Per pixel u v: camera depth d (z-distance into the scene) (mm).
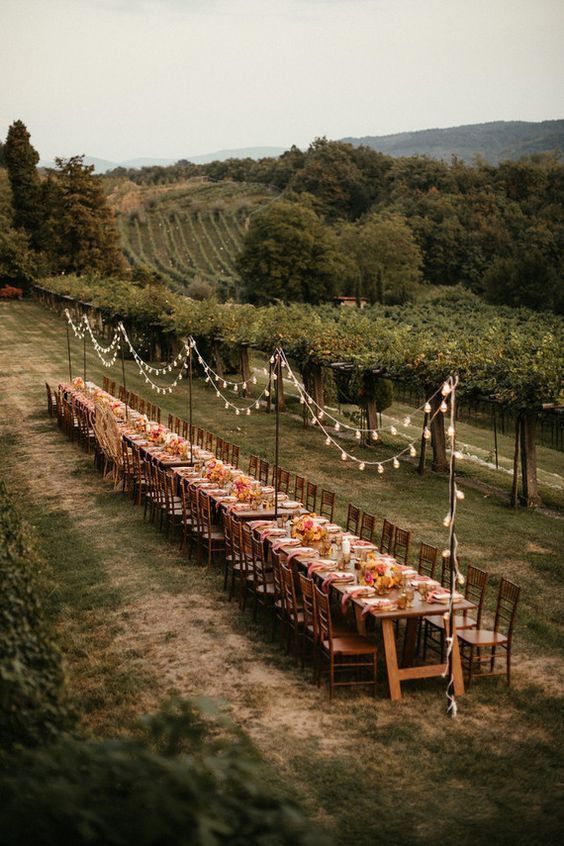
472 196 108875
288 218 71375
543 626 9672
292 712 7602
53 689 5262
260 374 36250
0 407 26000
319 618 8242
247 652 8969
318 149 148000
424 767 6668
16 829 2686
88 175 65688
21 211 74938
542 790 6328
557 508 15906
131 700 7734
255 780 3275
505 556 12375
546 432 28188
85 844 2748
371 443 21828
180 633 9484
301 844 2889
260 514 11719
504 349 18812
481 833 5770
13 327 49719
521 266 75250
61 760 3008
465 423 30188
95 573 11555
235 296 84000
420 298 85812
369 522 11961
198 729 3389
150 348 39062
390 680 7891
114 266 66438
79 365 36062
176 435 16781
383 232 89375
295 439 22000
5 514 9055
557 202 111312
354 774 6543
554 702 7816
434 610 8070
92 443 19828
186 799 2891
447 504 15648
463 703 7824
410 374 18875
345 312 53531
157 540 13227
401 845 5629
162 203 147125
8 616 5703
